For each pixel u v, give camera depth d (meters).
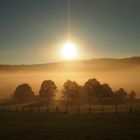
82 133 34.94
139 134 32.81
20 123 47.28
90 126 40.59
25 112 64.75
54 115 56.38
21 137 34.12
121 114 52.12
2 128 42.19
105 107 77.25
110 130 36.22
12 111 68.00
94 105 94.69
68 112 62.22
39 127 41.56
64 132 36.19
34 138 33.09
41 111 67.38
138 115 49.50
